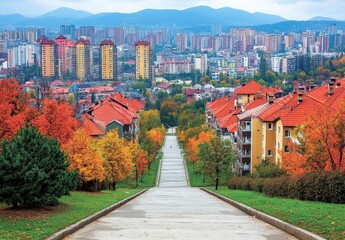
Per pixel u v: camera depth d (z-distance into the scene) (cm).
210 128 15938
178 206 3925
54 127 6009
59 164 3141
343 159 4550
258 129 9125
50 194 3030
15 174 2869
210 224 2622
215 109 15962
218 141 8206
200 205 4034
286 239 2164
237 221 2761
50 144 3128
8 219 2659
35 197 2953
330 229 2147
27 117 5994
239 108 12119
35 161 2975
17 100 5906
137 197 5362
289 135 7644
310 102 7781
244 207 3356
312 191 3469
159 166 12938
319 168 4616
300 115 7612
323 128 4538
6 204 3122
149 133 14938
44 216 2795
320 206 2958
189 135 14700
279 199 3722
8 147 2947
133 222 2727
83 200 3950
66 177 3189
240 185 6431
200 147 8350
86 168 4959
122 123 12112
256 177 6206
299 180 3650
